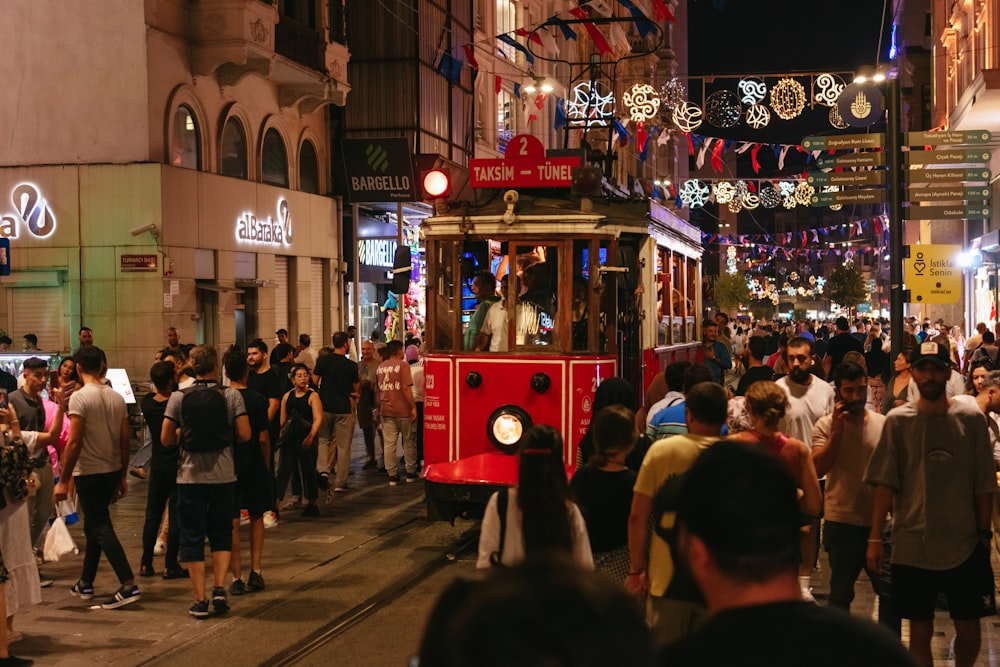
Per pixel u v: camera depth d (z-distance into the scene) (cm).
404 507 1382
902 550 612
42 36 2189
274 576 1002
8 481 766
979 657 720
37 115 2195
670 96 2827
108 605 891
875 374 1630
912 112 5075
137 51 2142
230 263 2394
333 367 1438
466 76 3469
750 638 222
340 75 2788
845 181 1552
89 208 2167
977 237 3412
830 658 218
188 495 861
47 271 2194
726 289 9450
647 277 1181
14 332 2220
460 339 1110
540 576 160
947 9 3744
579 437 1074
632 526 559
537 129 4153
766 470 233
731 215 12250
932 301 1535
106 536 905
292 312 2734
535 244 1093
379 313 3347
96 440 903
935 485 606
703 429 568
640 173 4450
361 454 1959
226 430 874
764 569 227
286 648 765
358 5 3038
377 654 747
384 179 2869
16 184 2205
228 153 2455
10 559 776
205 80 2330
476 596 159
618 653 153
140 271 2145
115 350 2161
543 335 1090
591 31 1644
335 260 2947
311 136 2856
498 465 1053
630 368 1174
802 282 12419
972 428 608
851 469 711
